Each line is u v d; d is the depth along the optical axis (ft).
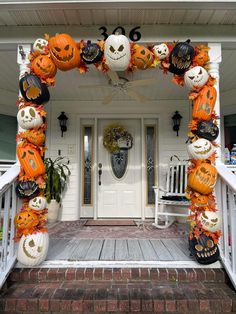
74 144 14.57
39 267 6.81
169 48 7.15
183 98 14.46
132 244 8.66
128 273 6.63
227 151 13.48
